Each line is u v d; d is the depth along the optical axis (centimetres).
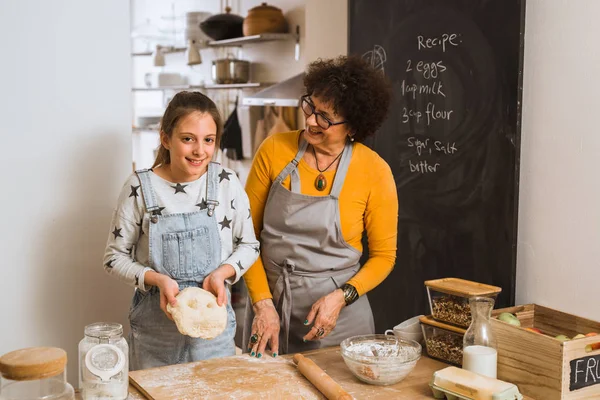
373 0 290
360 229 209
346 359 165
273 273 210
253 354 181
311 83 193
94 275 228
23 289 216
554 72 211
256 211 213
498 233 232
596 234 199
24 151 211
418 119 269
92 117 222
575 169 205
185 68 591
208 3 550
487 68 235
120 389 145
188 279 184
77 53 217
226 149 509
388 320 290
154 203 180
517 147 223
